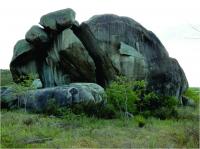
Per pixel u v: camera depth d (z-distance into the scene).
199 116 29.33
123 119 28.11
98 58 35.81
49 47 36.16
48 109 28.55
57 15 35.03
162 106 34.31
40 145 17.56
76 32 36.22
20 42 37.03
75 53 34.16
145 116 31.22
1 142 17.61
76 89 29.30
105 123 25.67
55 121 24.61
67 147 17.30
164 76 38.59
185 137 19.08
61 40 34.56
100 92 30.92
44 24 35.25
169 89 38.97
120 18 37.34
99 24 36.19
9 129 20.80
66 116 25.88
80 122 24.88
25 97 30.70
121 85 30.72
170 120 29.52
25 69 36.72
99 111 29.23
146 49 38.38
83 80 35.28
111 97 30.80
